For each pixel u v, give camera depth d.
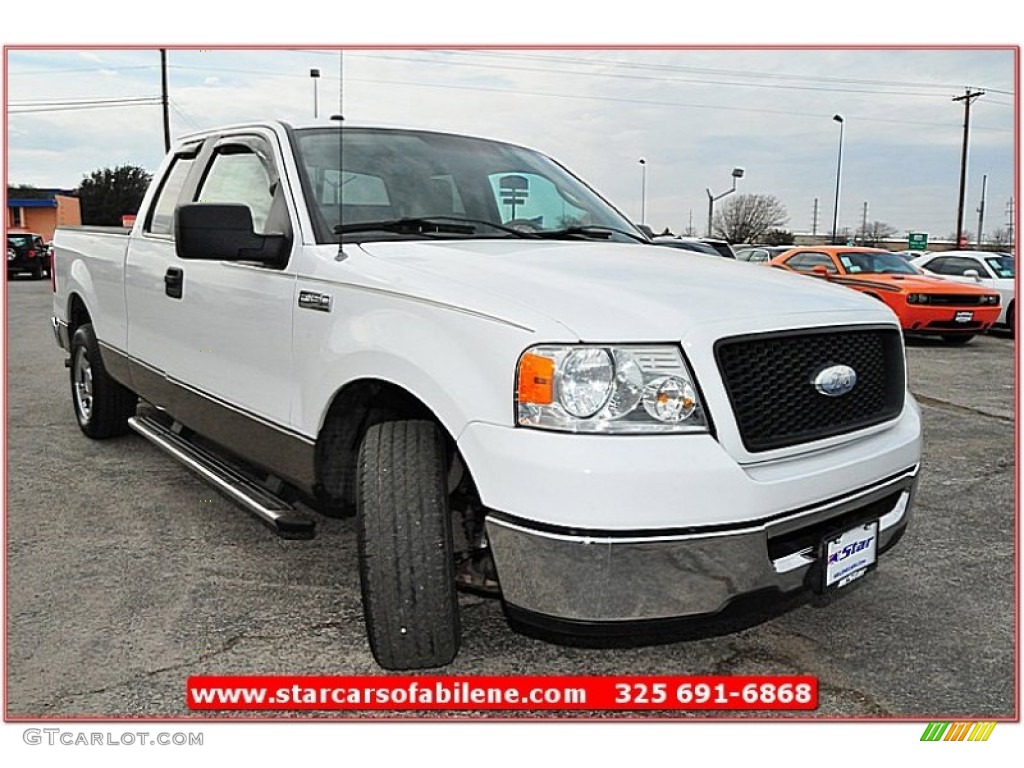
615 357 2.40
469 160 4.00
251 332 3.55
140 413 5.73
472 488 2.87
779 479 2.53
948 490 5.15
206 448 4.60
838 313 2.88
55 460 5.39
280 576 3.69
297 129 3.75
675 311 2.54
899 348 3.14
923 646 3.17
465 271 2.84
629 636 2.45
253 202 3.79
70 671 2.92
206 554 3.93
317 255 3.23
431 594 2.68
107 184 46.84
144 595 3.50
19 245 26.25
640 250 3.51
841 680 2.95
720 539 2.42
